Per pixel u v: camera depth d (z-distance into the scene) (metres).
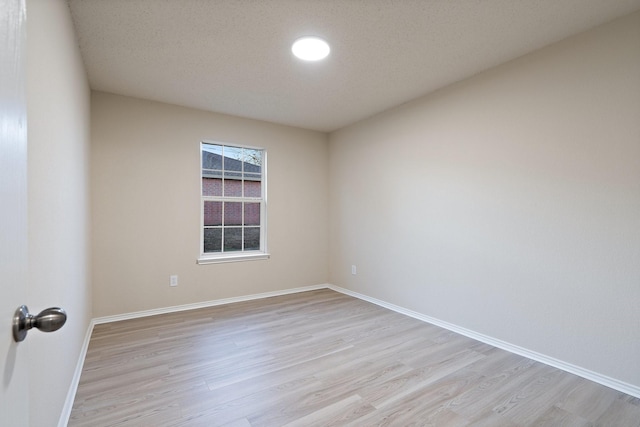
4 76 0.57
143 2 1.86
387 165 3.74
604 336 2.08
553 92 2.31
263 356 2.46
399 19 2.03
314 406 1.84
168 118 3.53
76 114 2.15
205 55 2.48
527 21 2.05
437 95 3.14
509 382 2.10
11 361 0.60
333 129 4.57
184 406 1.82
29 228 1.08
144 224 3.39
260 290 4.16
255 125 4.12
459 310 2.96
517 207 2.53
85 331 2.58
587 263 2.16
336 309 3.67
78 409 1.78
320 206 4.68
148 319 3.29
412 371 2.24
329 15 1.99
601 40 2.08
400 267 3.57
